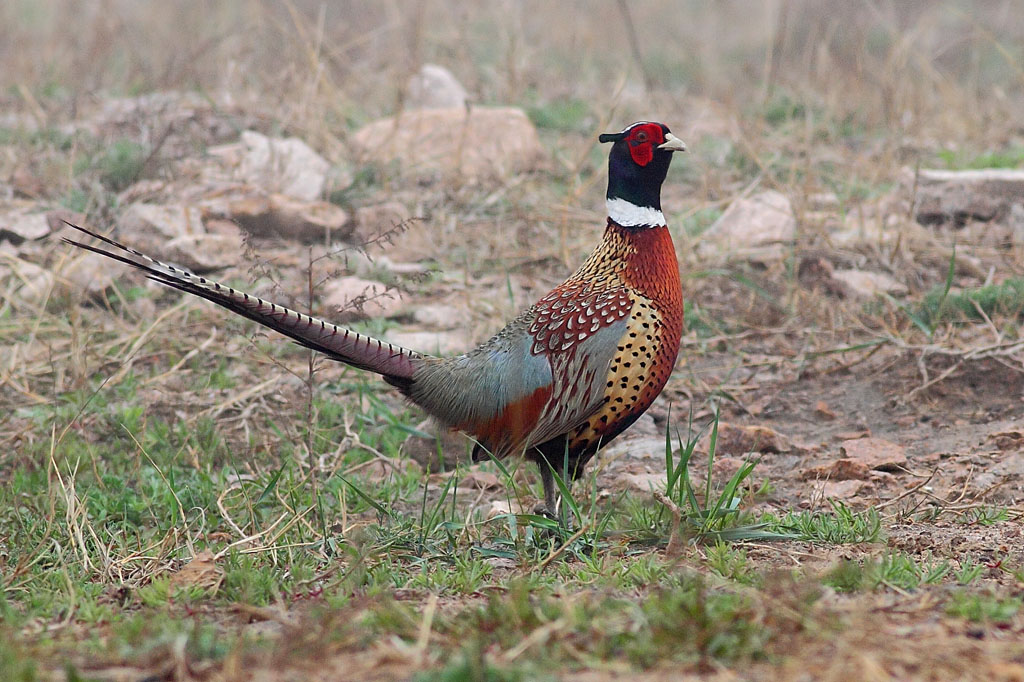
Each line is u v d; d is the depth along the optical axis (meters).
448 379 7.91
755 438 9.95
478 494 9.23
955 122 18.94
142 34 21.48
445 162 16.28
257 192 14.92
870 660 5.14
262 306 7.61
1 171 15.51
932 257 14.02
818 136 18.25
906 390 11.00
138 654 5.44
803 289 13.42
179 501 8.73
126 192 15.03
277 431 10.05
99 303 13.13
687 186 16.41
